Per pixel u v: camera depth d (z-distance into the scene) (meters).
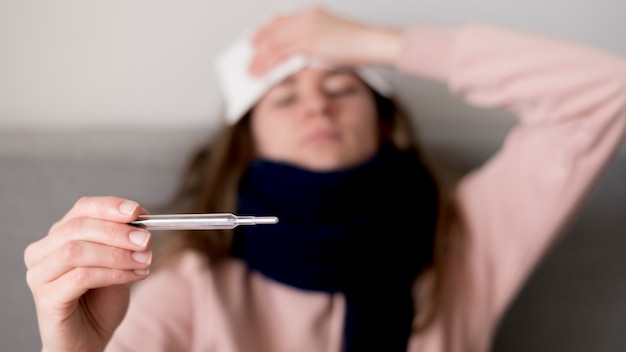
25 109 1.02
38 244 0.49
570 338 0.98
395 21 1.08
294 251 0.82
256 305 0.85
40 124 1.03
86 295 0.52
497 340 0.98
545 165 0.81
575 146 0.78
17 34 1.01
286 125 0.84
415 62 0.83
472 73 0.81
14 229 0.89
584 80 0.75
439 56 0.82
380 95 0.94
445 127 1.02
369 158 0.86
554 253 0.97
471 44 0.80
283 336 0.83
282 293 0.85
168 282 0.85
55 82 1.03
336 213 0.82
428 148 0.99
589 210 0.97
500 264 0.88
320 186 0.81
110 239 0.45
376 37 0.84
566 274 0.97
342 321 0.84
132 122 1.05
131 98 1.05
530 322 0.97
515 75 0.78
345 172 0.82
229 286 0.85
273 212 0.83
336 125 0.83
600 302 0.98
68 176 0.90
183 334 0.82
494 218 0.88
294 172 0.82
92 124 1.04
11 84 1.01
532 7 1.11
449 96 1.10
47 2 1.01
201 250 0.87
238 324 0.82
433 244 0.88
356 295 0.83
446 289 0.87
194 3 1.04
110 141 0.93
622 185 0.98
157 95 1.05
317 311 0.83
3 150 0.89
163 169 0.94
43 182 0.90
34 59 1.02
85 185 0.91
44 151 0.90
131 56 1.04
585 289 0.98
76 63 1.03
